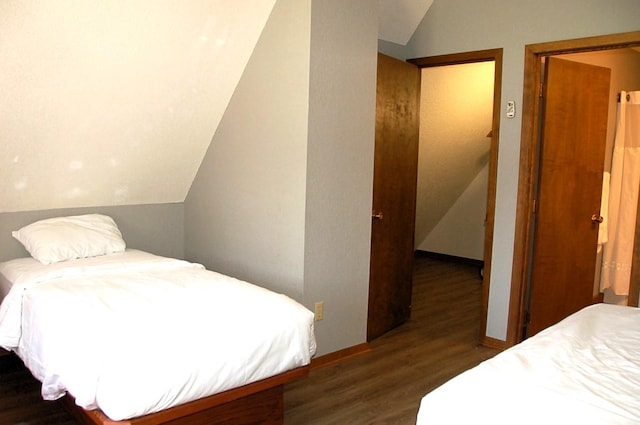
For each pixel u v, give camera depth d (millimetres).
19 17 2504
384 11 3701
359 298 3543
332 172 3221
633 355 1804
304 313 2400
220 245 3807
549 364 1684
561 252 3779
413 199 4215
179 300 2393
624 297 4676
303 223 3094
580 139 3750
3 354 3240
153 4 2828
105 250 3330
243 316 2252
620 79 4398
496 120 3586
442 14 3842
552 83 3498
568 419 1334
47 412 2668
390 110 3762
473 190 6484
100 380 1846
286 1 3082
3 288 2943
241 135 3516
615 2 3072
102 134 3299
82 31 2736
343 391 2979
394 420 2658
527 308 3723
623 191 4465
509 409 1401
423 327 4180
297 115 3074
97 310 2217
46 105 2947
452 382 1596
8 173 3117
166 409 1907
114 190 3697
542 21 3350
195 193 4039
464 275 6074
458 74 4816
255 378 2176
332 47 3115
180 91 3367
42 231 3164
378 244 3797
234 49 3307
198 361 1974
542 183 3570
